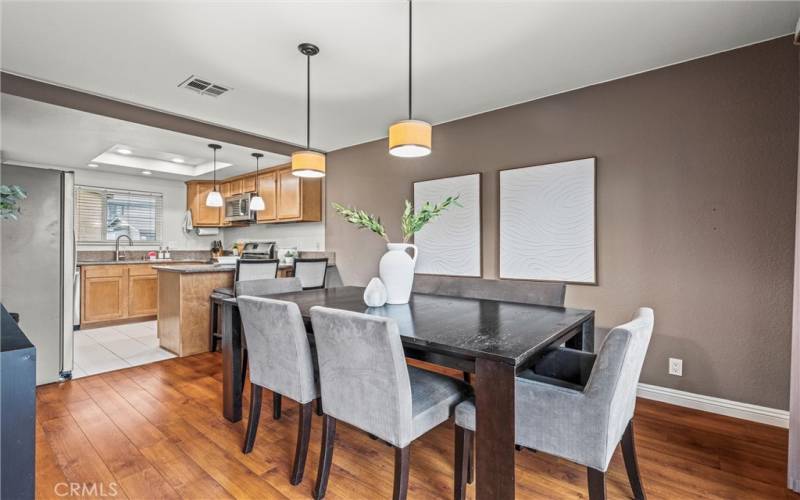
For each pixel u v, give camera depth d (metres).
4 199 2.04
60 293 2.89
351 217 2.25
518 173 3.14
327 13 1.98
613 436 1.27
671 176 2.51
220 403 2.53
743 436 2.10
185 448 1.98
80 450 1.95
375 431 1.43
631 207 2.65
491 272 3.31
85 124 3.22
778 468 1.81
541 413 1.33
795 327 1.69
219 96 3.03
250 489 1.67
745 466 1.83
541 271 3.02
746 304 2.28
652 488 1.67
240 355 2.28
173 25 2.08
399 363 1.35
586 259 2.81
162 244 5.96
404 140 1.93
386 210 4.12
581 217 2.84
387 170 4.11
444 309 2.02
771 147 2.21
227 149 4.13
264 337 1.79
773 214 2.21
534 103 3.08
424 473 1.79
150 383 2.88
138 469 1.80
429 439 2.12
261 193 5.25
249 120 3.59
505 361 1.22
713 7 1.92
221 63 2.51
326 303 2.17
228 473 1.77
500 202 3.24
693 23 2.06
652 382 2.58
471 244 3.42
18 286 2.73
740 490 1.66
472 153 3.44
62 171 2.92
